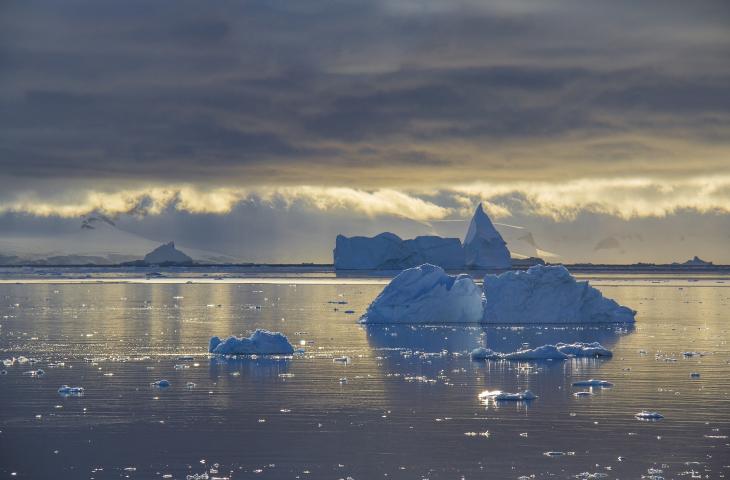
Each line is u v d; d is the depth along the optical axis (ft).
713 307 580.71
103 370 274.57
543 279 433.89
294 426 205.16
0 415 214.48
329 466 176.96
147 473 172.55
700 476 170.81
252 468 175.42
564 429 202.39
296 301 630.33
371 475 171.63
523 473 172.76
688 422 208.23
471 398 234.17
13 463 178.40
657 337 370.73
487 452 185.68
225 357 303.48
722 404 226.17
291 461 179.93
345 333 383.65
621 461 179.73
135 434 198.49
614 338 366.63
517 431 201.26
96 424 206.49
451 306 431.84
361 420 211.00
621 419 211.41
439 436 197.26
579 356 307.99
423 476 171.12
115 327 406.82
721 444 190.80
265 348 312.50
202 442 192.54
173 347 329.31
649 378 262.67
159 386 248.52
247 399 232.12
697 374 266.77
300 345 338.54
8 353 310.86
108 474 172.04
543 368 281.74
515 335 375.86
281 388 246.47
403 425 206.18
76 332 382.22
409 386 249.96
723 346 338.34
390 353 315.58
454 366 285.43
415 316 430.61
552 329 402.52
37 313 495.00
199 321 443.32
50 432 200.03
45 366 281.74
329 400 231.71
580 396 236.63
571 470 174.29
